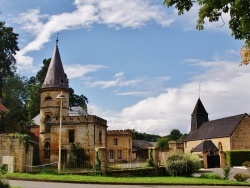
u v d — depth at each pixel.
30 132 60.78
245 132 58.75
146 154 75.88
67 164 48.12
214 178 27.61
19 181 20.53
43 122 53.22
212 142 58.50
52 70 54.78
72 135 50.03
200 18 11.12
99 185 19.83
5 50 64.69
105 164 26.36
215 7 10.85
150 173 28.52
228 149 58.16
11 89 72.94
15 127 60.28
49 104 53.19
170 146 36.22
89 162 48.25
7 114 61.91
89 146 49.25
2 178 14.59
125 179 22.88
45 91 53.88
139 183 21.34
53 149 49.88
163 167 29.56
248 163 36.75
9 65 65.06
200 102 78.44
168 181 22.56
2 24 65.00
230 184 22.98
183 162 28.80
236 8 9.95
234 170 38.34
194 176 28.89
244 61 22.28
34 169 30.77
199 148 57.12
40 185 18.69
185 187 20.62
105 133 55.12
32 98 74.19
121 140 65.44
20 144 28.77
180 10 11.15
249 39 11.12
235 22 10.95
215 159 46.31
